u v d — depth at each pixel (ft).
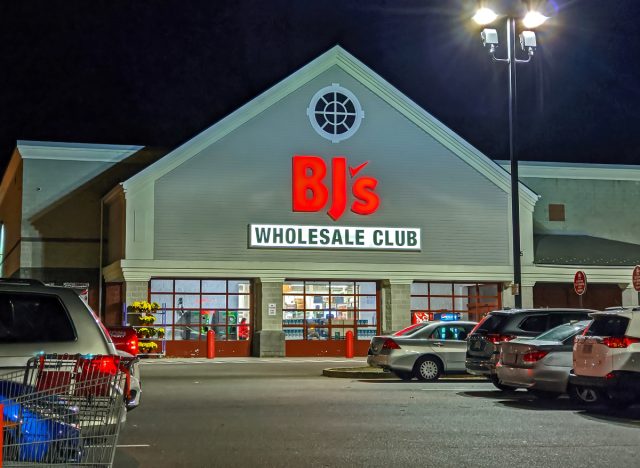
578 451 35.45
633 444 37.37
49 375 23.49
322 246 119.24
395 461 33.09
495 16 88.07
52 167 125.39
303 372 85.92
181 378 76.79
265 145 118.62
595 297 134.10
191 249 114.93
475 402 54.85
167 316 116.78
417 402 54.60
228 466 32.19
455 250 123.85
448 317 125.90
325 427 42.52
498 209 126.11
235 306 119.44
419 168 123.65
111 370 23.21
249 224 117.19
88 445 21.33
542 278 125.80
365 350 122.72
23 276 122.31
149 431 41.19
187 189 115.55
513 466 32.07
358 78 122.11
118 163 127.34
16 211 131.23
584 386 49.96
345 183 120.67
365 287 123.85
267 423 44.04
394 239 121.60
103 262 124.16
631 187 140.56
